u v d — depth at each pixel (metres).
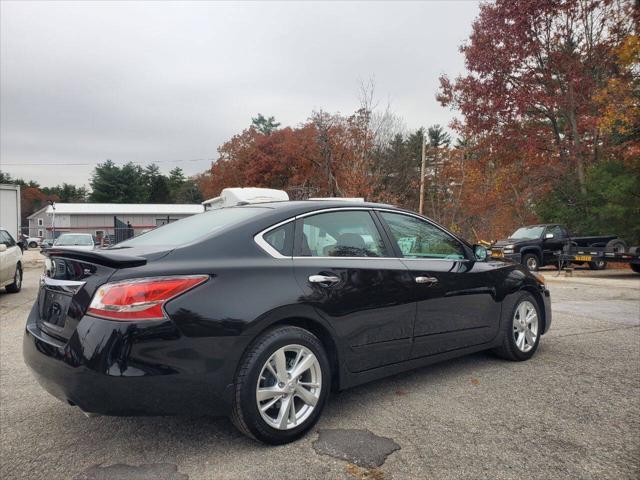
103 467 2.74
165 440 3.08
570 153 21.23
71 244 18.75
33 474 2.67
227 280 2.88
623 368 4.50
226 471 2.67
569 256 15.13
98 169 80.69
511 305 4.62
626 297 9.56
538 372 4.38
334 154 24.31
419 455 2.82
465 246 4.51
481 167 24.30
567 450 2.87
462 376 4.29
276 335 2.97
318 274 3.23
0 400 3.87
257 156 35.69
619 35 20.16
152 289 2.65
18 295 10.48
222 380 2.77
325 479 2.57
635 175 17.03
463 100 23.64
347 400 3.73
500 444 2.95
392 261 3.74
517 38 21.25
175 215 51.88
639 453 2.82
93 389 2.58
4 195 19.56
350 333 3.35
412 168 25.50
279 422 2.94
